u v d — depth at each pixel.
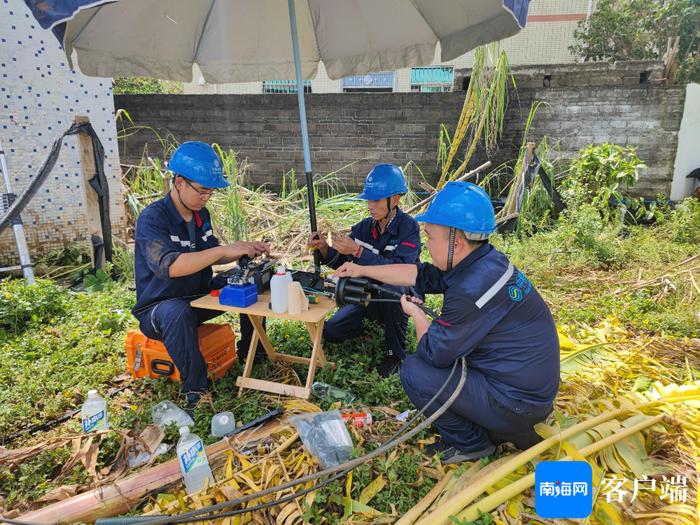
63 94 5.59
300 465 2.28
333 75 4.08
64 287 4.71
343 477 2.20
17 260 5.52
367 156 8.82
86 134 4.81
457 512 2.00
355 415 2.62
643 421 2.52
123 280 5.18
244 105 8.80
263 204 7.03
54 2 1.90
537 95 8.23
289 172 9.05
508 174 8.44
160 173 6.41
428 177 8.73
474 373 2.24
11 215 4.62
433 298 4.31
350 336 3.54
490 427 2.24
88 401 2.55
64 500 2.07
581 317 4.02
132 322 3.97
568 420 2.56
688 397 2.75
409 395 2.45
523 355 2.15
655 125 8.07
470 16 3.09
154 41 3.68
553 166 7.85
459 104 8.35
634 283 4.75
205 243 3.07
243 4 3.69
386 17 3.54
